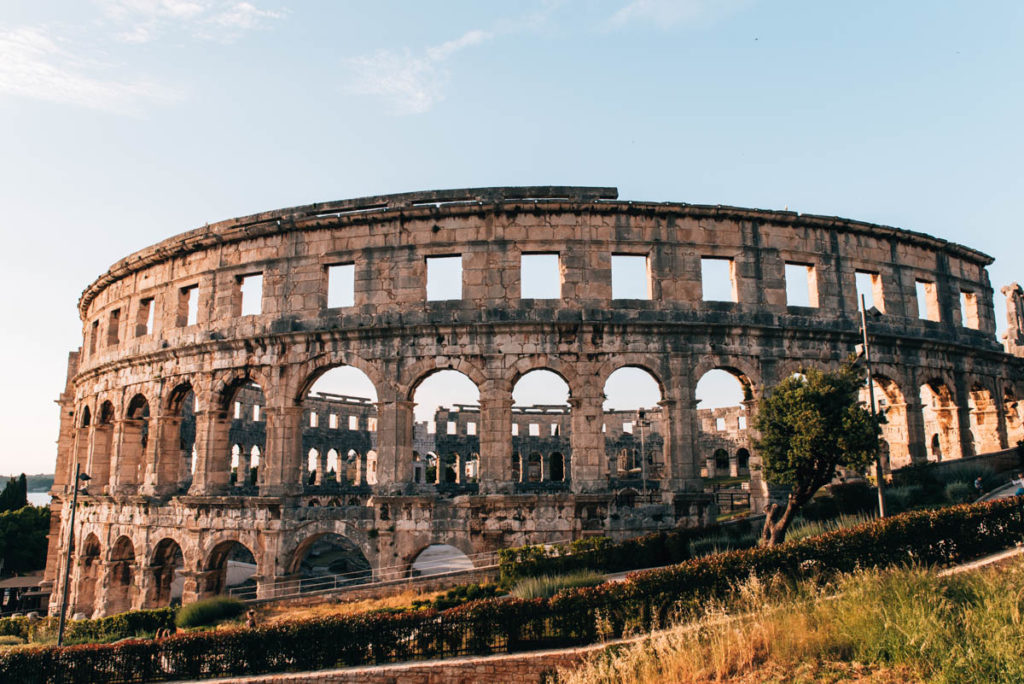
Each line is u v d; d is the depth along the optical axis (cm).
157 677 2575
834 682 1602
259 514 4009
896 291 4659
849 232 4553
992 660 1484
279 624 2556
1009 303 6806
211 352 4412
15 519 8488
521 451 8481
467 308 4056
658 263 4153
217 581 4231
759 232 4325
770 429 3278
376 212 4172
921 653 1592
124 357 4922
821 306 4372
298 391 4175
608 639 2261
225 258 4541
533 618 2339
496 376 3956
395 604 3303
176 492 4622
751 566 2291
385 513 3875
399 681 2264
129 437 4947
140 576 4441
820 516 3794
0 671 2633
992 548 2388
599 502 3825
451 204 4119
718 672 1756
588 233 4141
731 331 4116
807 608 1959
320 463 7562
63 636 3916
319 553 7450
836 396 3203
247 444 7131
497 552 3756
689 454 3934
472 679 2216
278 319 4281
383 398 4012
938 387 4912
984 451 5181
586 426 3919
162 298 4838
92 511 5062
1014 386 5359
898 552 2300
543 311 4031
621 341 4019
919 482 4166
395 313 4103
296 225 4300
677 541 3500
